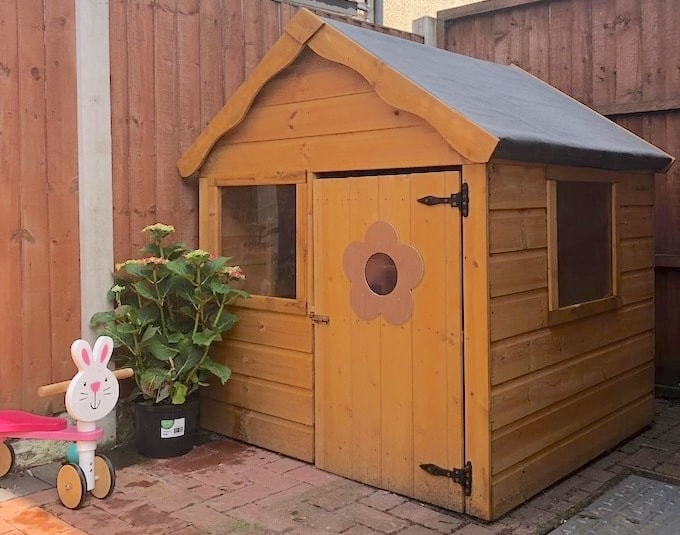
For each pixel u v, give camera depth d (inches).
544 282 141.7
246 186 171.0
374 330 144.9
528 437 138.4
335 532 126.2
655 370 211.5
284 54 153.3
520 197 134.5
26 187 156.0
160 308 165.9
